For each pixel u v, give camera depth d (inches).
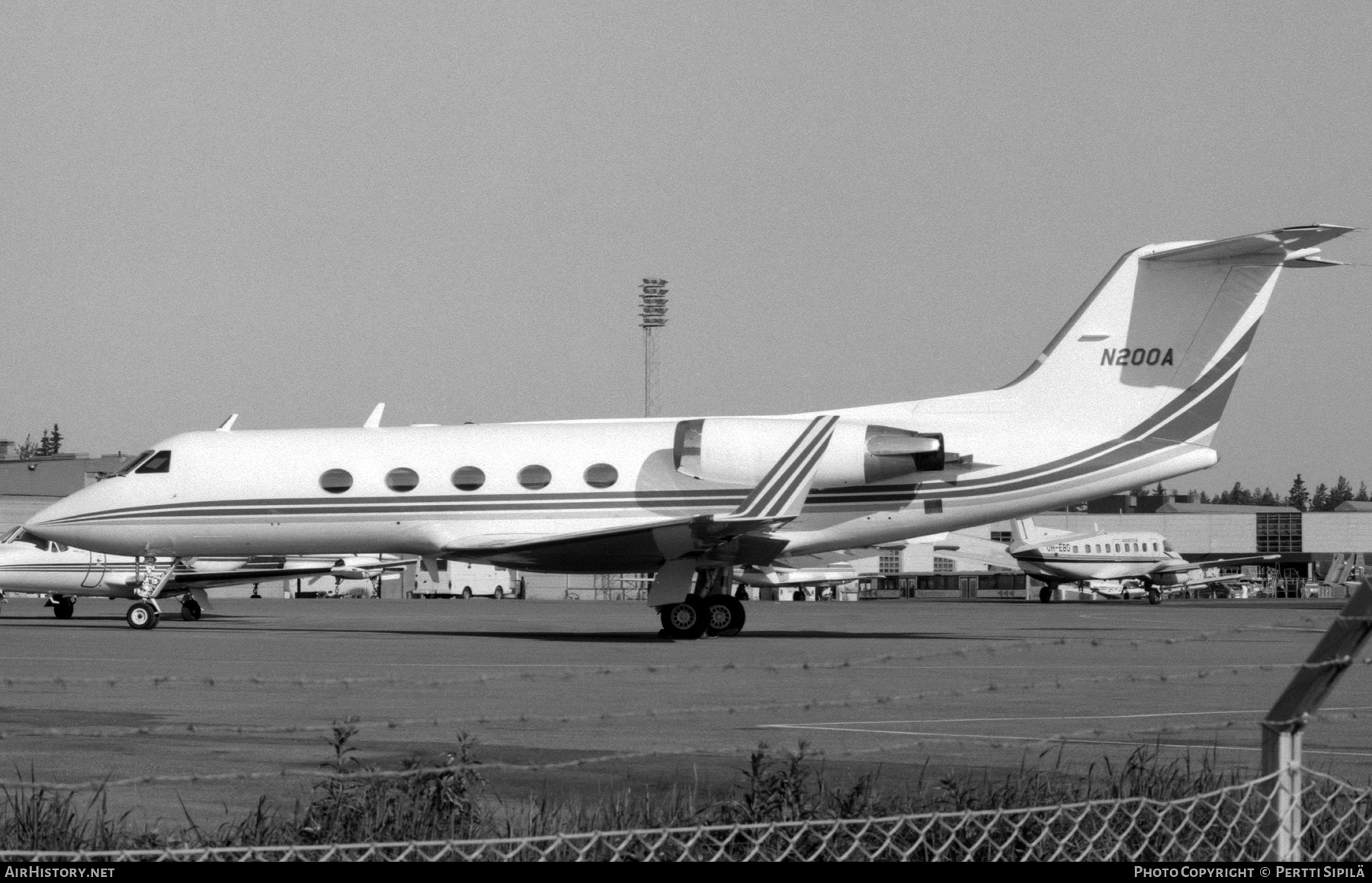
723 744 1624.0
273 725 1792.6
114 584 4813.0
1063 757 1521.9
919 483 3663.9
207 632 4067.4
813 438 3383.4
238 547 3946.9
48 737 1672.0
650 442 3764.8
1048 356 3718.0
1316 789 1108.5
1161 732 1387.8
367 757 1523.1
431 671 2603.3
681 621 3641.7
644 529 3393.2
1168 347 3659.0
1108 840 978.1
